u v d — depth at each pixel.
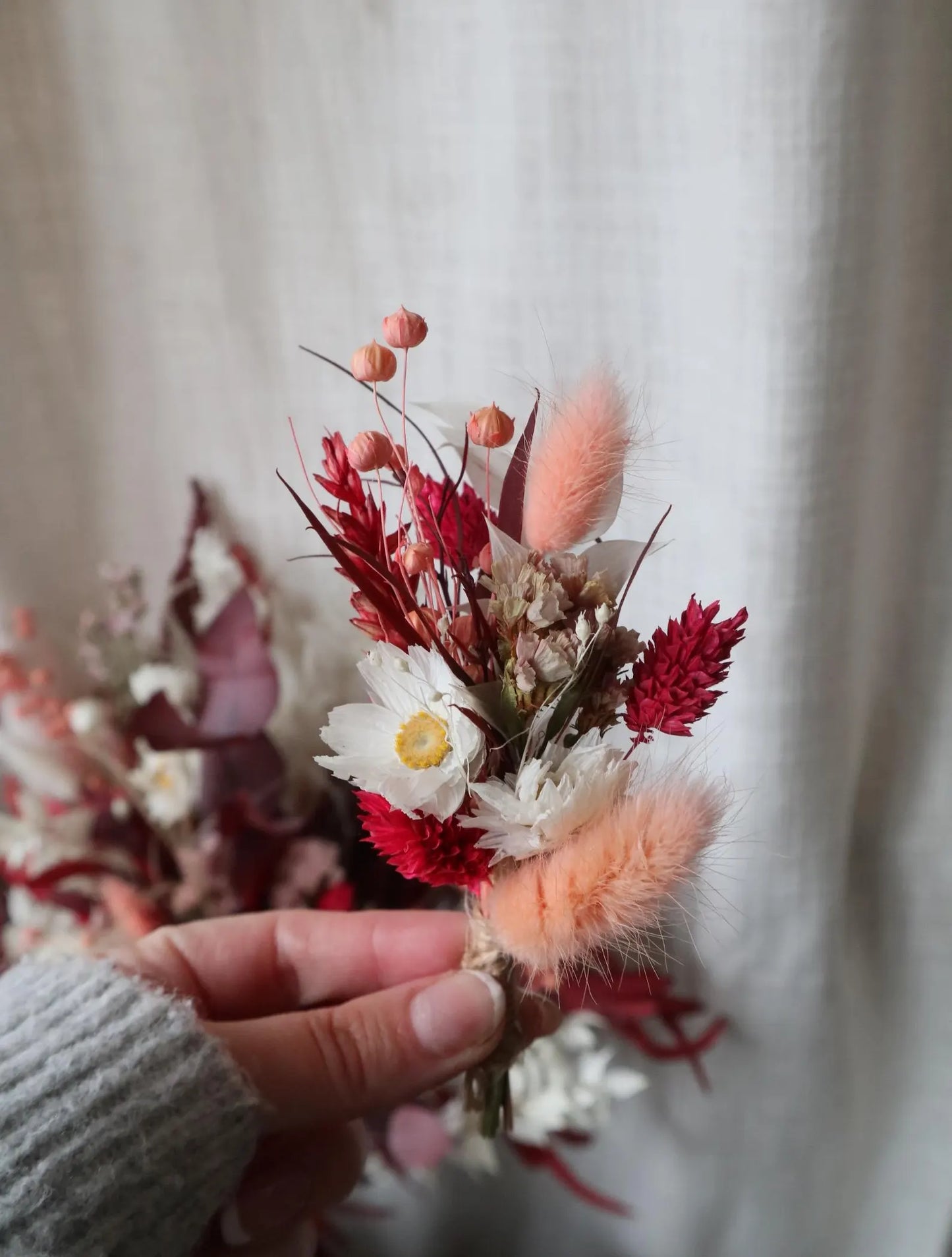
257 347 0.24
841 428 0.19
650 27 0.19
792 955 0.24
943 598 0.23
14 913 0.25
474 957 0.18
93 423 0.25
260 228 0.23
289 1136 0.21
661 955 0.24
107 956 0.20
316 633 0.25
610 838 0.13
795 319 0.19
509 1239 0.31
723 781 0.15
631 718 0.13
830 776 0.22
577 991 0.22
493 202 0.21
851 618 0.21
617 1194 0.29
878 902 0.25
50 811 0.26
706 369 0.20
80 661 0.28
